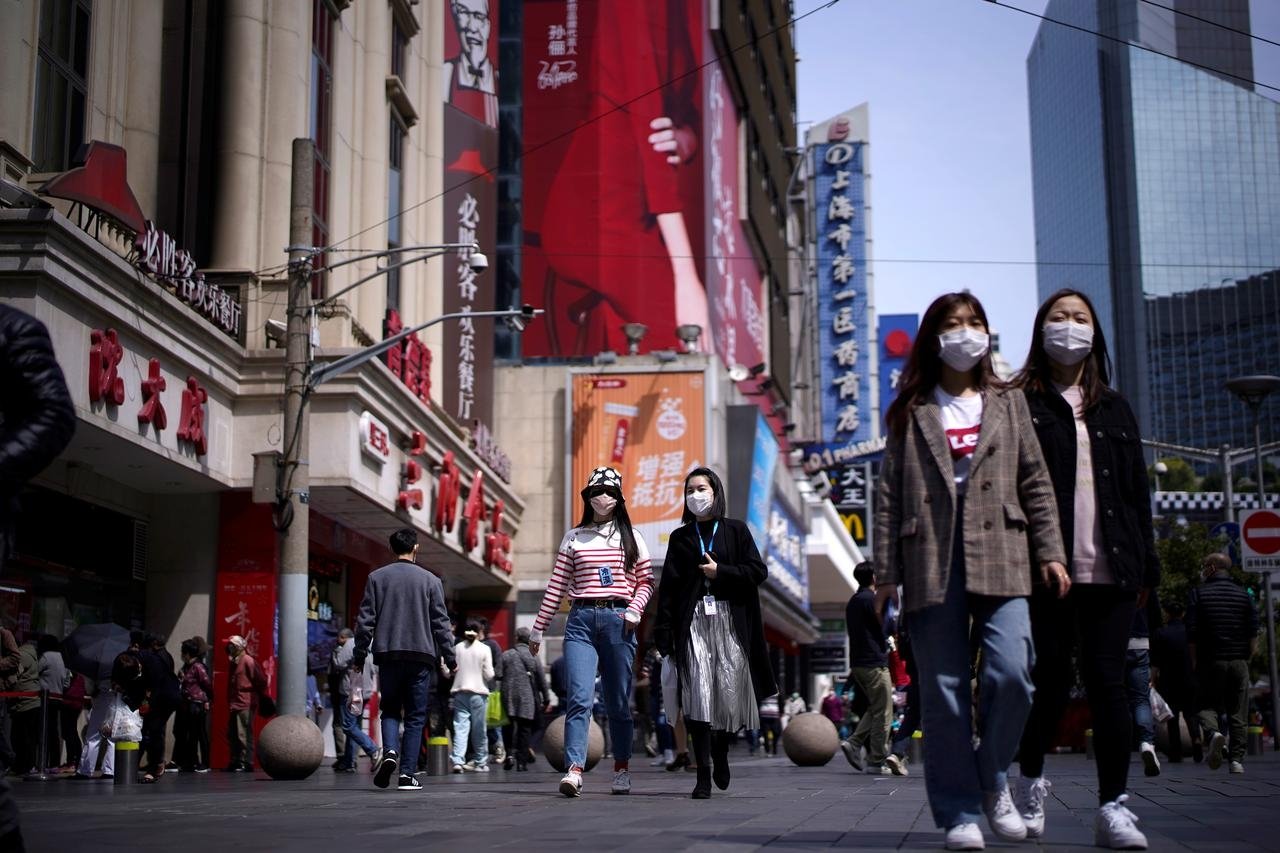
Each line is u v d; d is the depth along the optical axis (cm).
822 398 7456
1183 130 19175
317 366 1983
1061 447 566
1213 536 2550
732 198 5006
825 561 5081
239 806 862
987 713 534
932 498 545
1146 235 18925
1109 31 19800
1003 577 529
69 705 1706
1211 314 18525
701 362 3497
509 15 4362
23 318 409
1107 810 538
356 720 1595
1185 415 18288
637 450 3472
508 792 1030
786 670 5847
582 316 4197
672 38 4425
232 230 2069
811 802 885
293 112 2123
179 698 1549
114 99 1886
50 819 757
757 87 5475
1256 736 1773
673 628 916
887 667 1441
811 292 7575
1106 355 584
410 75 2748
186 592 2009
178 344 1761
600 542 965
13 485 397
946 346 550
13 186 1484
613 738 970
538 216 4256
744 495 3591
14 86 1581
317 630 2088
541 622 959
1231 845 550
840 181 7662
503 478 3125
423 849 547
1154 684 1559
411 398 2255
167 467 1814
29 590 1717
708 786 916
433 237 2820
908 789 1081
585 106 4303
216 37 2161
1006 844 546
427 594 1064
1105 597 557
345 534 2339
